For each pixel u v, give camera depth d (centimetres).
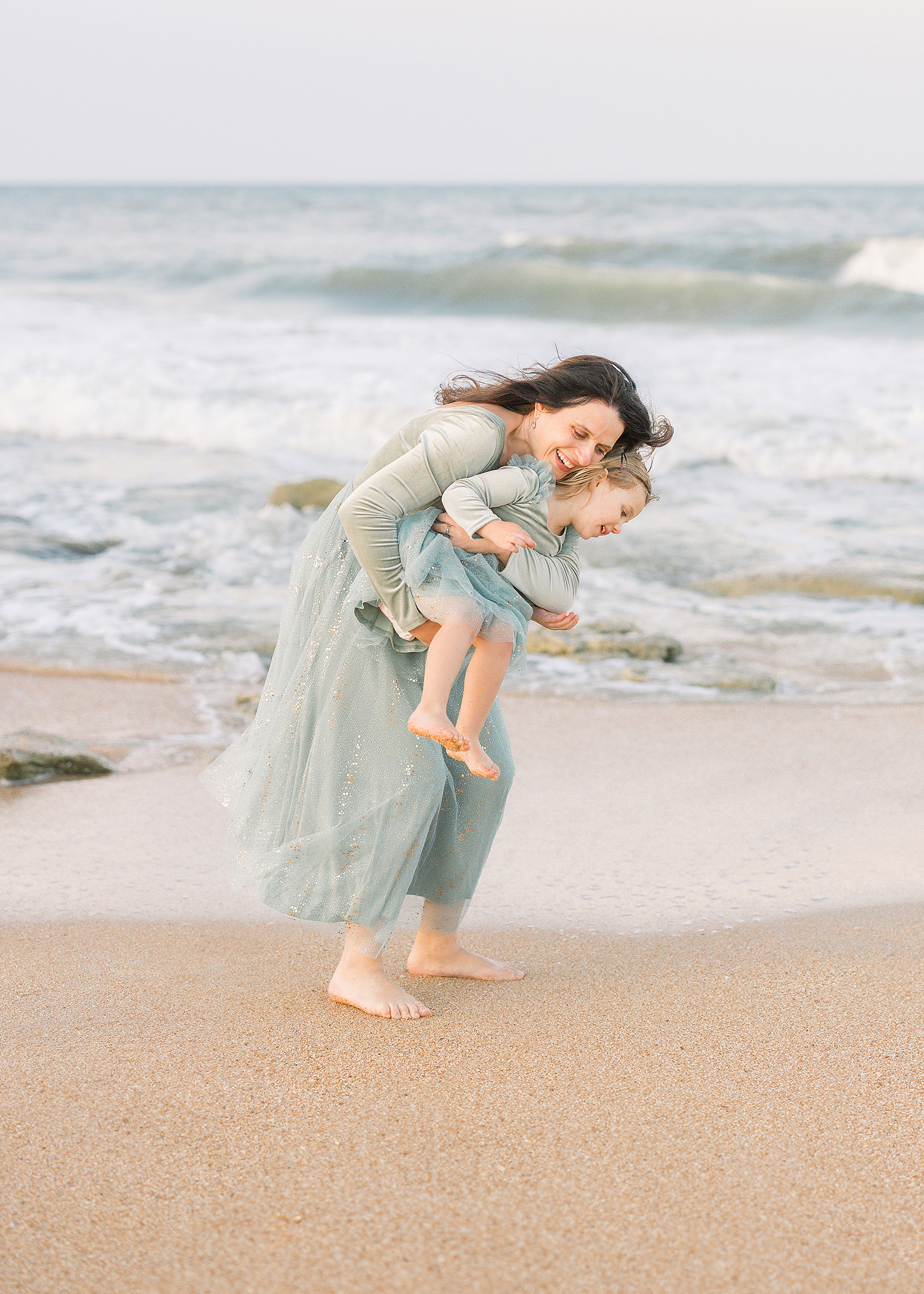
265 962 293
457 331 1669
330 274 2108
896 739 473
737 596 694
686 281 1864
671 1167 204
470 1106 222
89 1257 180
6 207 5403
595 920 324
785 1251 183
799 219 3506
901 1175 203
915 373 1300
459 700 256
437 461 232
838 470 943
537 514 242
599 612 654
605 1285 175
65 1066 237
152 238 3216
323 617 254
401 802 250
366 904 255
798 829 388
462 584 232
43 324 1666
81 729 484
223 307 1975
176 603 654
